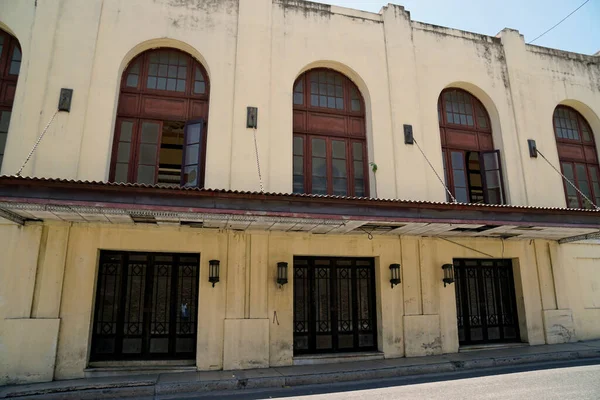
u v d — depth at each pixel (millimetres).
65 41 10023
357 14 12430
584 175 14148
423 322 10961
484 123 13414
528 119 13367
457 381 8484
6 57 10266
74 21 10188
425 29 12992
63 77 9836
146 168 10375
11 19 10000
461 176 12703
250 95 10891
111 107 10047
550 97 13898
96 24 10312
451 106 13234
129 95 10664
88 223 9344
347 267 11234
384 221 8938
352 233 10750
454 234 11250
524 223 9898
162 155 11594
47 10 10062
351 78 12367
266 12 11539
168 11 10867
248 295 9891
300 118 11711
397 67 12352
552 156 13391
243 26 11273
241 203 8141
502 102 13234
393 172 11648
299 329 10547
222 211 8023
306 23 11867
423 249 11445
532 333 11953
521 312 12164
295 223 9109
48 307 8773
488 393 7348
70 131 9609
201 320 9531
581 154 14312
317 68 12211
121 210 7805
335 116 12008
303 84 12000
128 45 10461
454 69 12984
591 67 14805
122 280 9703
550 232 11109
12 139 9352
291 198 8328
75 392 7871
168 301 9883
